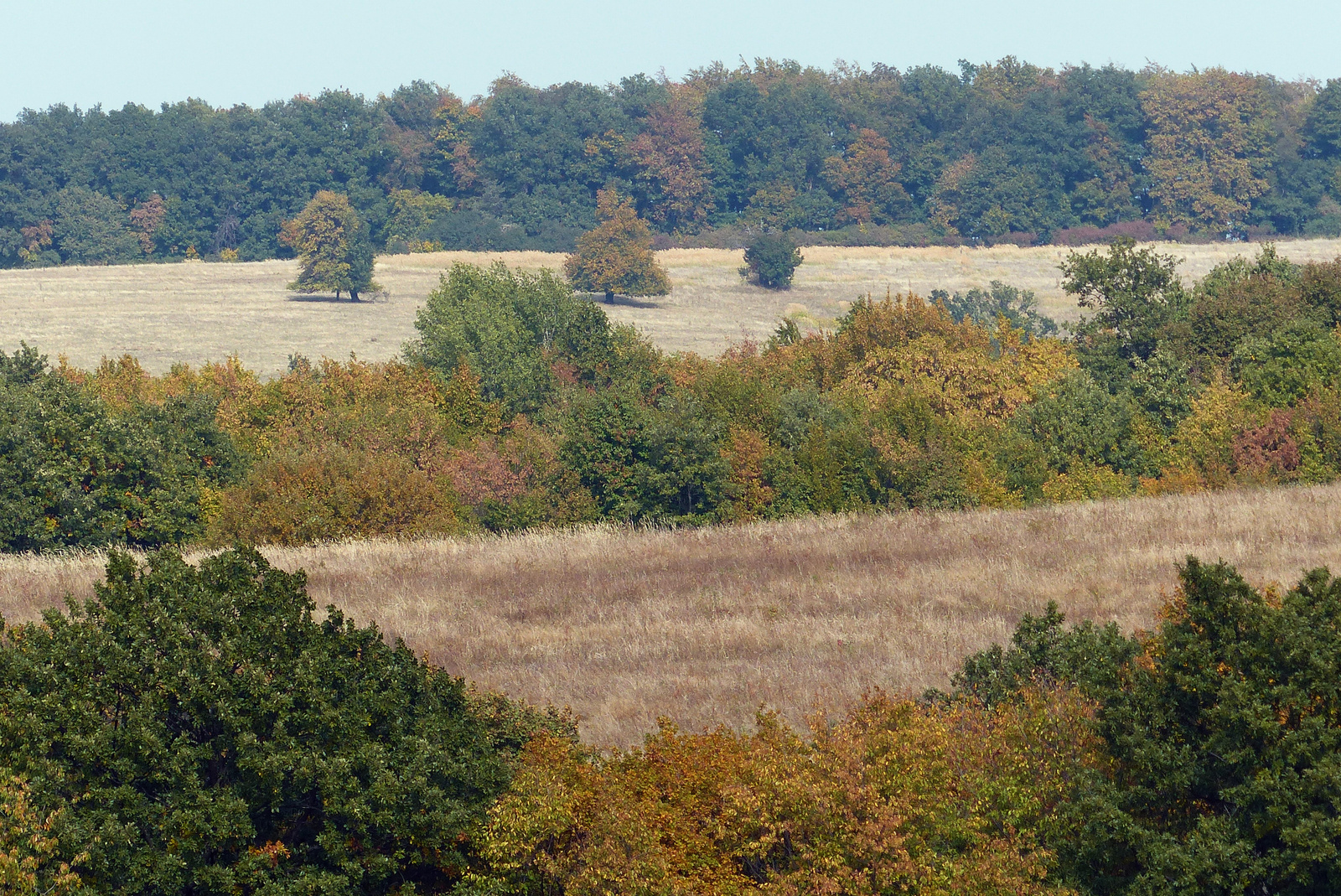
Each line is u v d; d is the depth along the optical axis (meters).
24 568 118.56
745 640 88.56
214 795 47.28
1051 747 53.72
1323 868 45.62
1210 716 48.56
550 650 88.19
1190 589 51.34
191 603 50.94
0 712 47.50
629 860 49.22
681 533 129.75
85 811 46.03
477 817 50.44
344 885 47.56
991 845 48.91
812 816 49.25
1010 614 93.06
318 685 50.25
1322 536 109.25
